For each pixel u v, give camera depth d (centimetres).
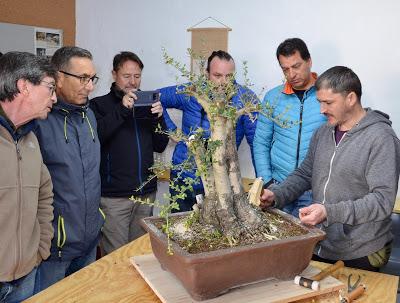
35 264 147
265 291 112
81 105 176
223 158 115
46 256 154
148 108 224
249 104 116
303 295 112
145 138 237
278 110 213
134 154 231
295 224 124
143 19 313
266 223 121
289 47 196
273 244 107
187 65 305
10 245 134
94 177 179
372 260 148
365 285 124
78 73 167
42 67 131
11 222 133
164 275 121
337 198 151
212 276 105
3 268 133
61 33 321
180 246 108
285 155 213
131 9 315
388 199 134
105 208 234
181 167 120
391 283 126
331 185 152
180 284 115
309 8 265
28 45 294
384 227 149
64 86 168
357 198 148
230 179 120
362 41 256
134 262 129
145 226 123
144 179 237
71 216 169
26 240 139
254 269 110
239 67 291
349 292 118
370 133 142
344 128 152
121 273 128
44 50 308
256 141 227
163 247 113
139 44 317
